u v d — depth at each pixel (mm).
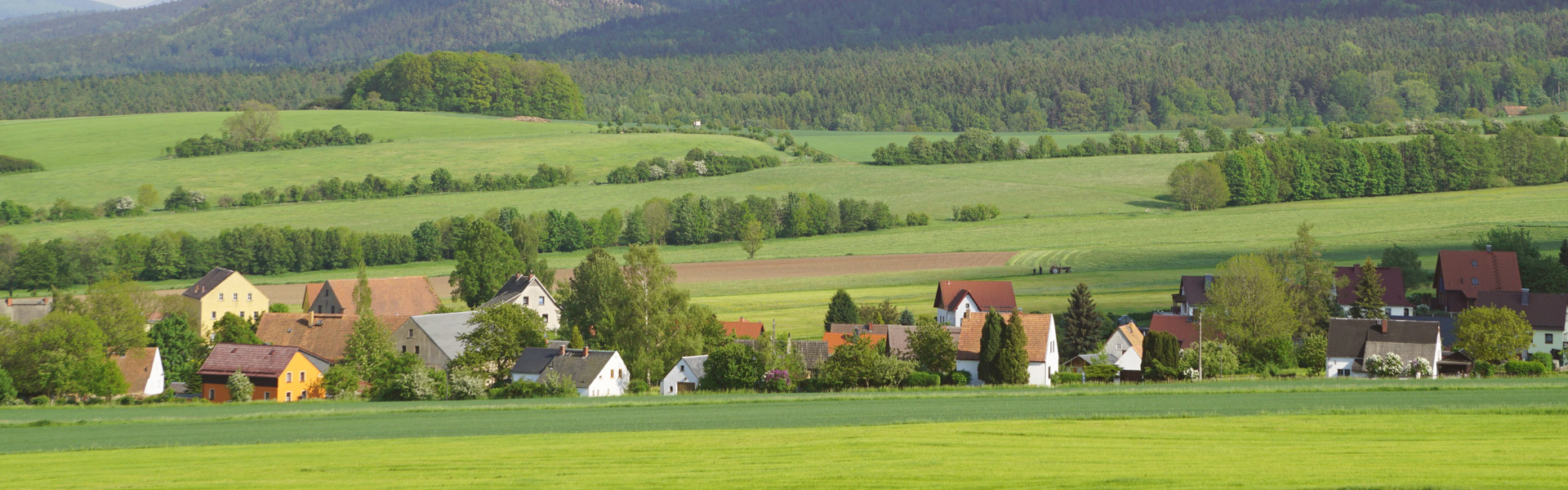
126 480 41094
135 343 104375
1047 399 64875
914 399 67000
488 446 48406
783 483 36594
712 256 196625
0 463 47250
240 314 144750
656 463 41750
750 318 135000
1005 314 130500
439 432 55312
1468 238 178125
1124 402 61656
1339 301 124438
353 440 52625
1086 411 57312
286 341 111812
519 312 102812
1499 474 35344
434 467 42188
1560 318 108000
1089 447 43750
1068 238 199375
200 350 112000
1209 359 88875
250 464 44656
